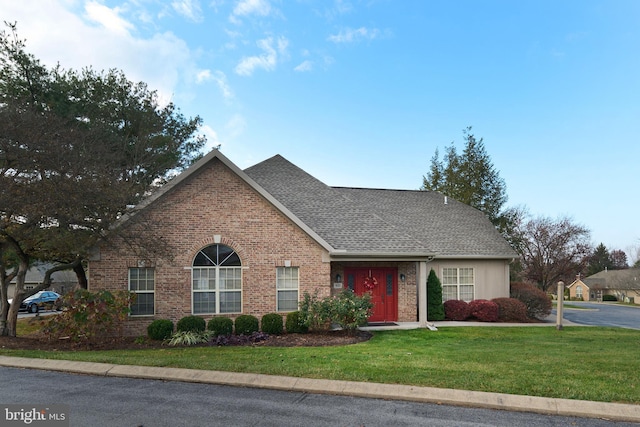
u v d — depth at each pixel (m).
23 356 10.69
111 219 13.60
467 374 8.67
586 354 11.39
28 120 11.84
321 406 7.09
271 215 16.27
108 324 13.30
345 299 15.10
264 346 13.03
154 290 15.12
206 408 6.95
